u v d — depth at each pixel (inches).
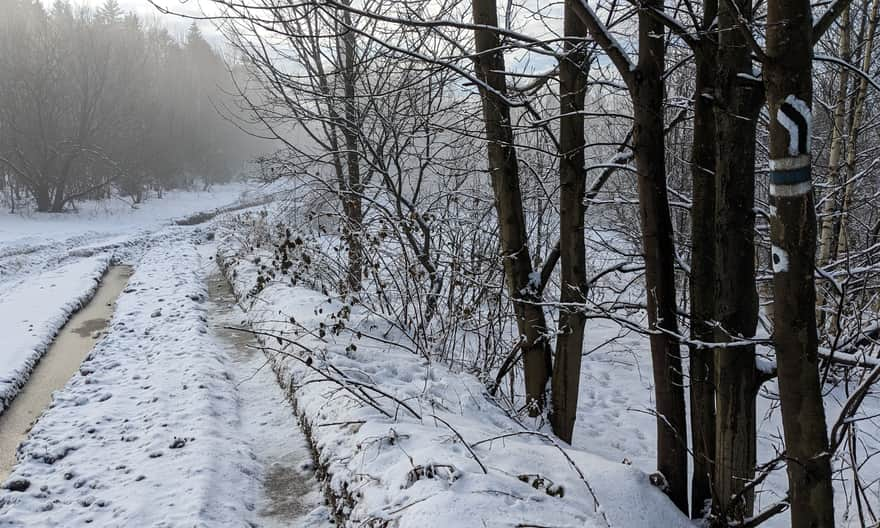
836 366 247.3
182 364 307.1
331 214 336.5
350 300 337.1
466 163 288.4
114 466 207.6
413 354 275.7
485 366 260.7
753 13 142.2
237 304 466.6
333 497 176.1
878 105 402.0
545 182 275.9
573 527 131.6
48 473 205.5
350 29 152.0
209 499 183.9
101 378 298.5
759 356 142.1
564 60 178.1
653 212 149.9
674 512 147.4
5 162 1332.4
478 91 202.2
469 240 296.2
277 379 289.7
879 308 218.7
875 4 323.6
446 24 153.5
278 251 428.5
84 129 1438.2
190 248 862.5
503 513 134.0
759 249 279.7
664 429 155.5
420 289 295.6
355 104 275.7
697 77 142.3
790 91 90.2
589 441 247.1
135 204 1653.5
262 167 381.4
